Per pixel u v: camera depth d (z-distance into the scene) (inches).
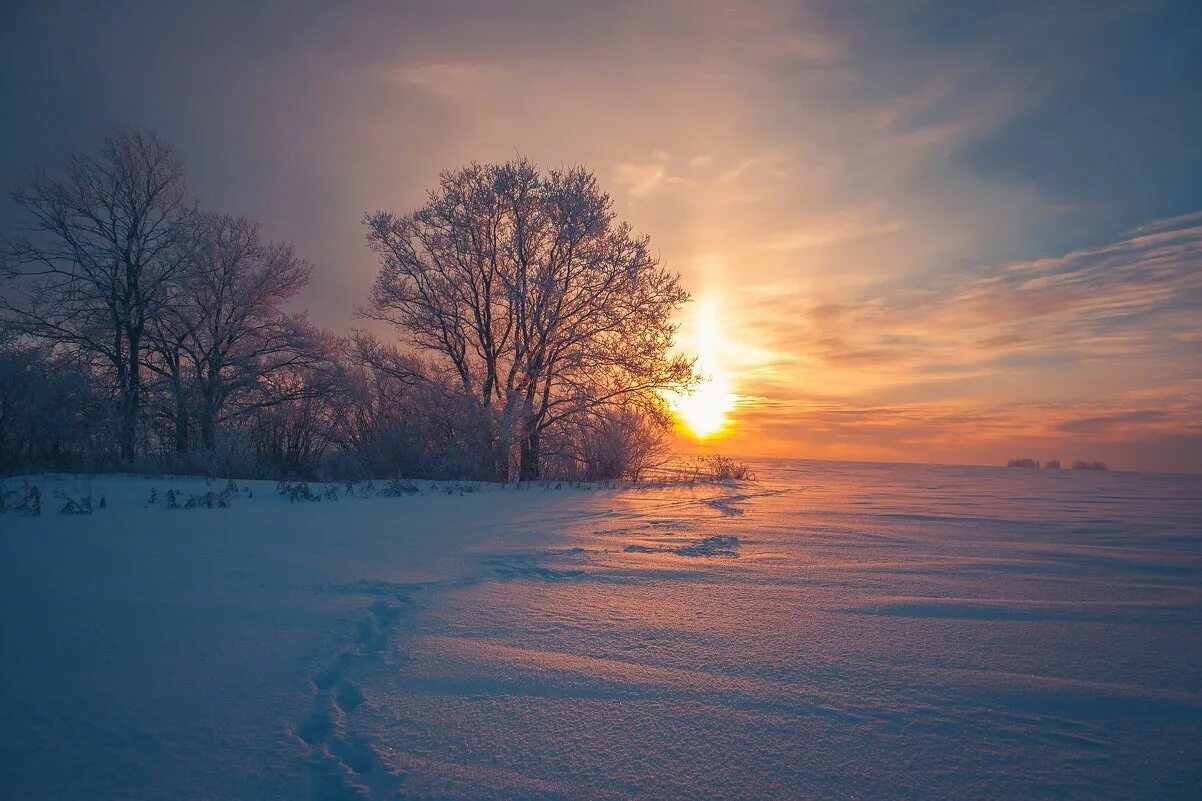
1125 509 459.8
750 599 187.9
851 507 466.0
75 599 172.9
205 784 84.8
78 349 798.5
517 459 792.3
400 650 139.7
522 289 770.2
